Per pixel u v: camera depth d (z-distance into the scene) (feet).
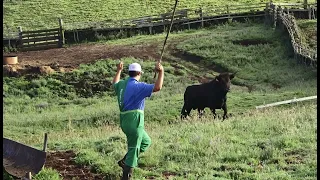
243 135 51.83
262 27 148.36
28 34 147.13
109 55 134.10
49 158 44.16
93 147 47.06
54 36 147.74
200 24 155.84
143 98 36.32
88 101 109.81
